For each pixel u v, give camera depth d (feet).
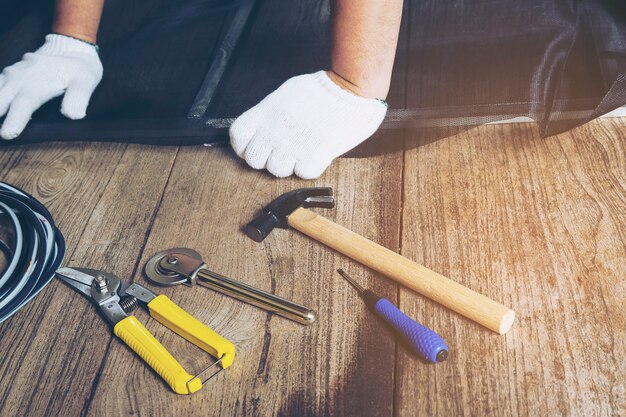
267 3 6.25
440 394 3.42
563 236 4.15
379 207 4.51
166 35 6.12
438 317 3.77
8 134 5.27
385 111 4.80
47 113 5.57
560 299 3.79
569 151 4.75
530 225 4.25
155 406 3.51
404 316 3.61
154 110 5.45
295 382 3.55
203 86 5.56
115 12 6.46
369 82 4.66
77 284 4.12
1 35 6.67
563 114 4.84
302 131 4.67
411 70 5.28
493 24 5.42
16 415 3.58
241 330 3.82
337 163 4.91
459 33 5.46
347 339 3.71
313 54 5.68
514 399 3.36
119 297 3.97
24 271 4.12
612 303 3.73
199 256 4.20
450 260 4.10
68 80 5.55
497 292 3.88
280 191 4.73
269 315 3.88
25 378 3.75
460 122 4.95
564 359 3.49
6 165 5.32
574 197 4.41
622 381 3.36
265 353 3.69
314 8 6.11
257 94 5.42
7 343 3.94
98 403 3.57
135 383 3.63
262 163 4.79
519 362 3.51
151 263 4.22
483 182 4.60
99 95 5.68
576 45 5.23
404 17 5.70
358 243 4.06
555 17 5.33
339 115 4.70
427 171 4.74
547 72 5.01
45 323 4.02
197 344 3.71
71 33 5.72
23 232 4.58
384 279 4.01
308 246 4.28
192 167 5.04
